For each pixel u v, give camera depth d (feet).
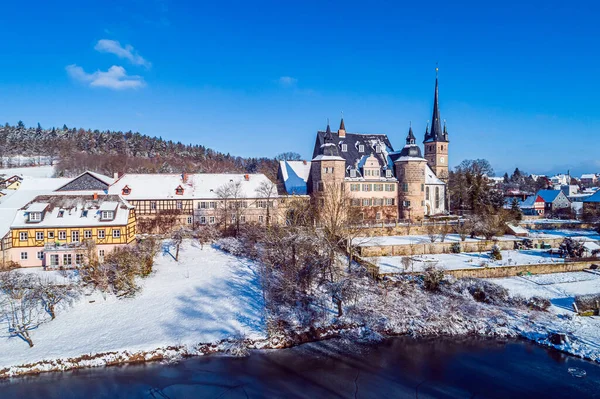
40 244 176.55
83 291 145.48
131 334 120.37
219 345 117.29
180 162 625.41
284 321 130.72
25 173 503.20
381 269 166.61
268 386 98.63
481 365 108.78
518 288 157.07
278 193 269.23
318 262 150.82
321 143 280.31
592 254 191.52
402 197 271.90
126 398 93.45
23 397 93.71
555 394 94.58
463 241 205.77
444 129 329.11
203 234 216.74
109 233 181.57
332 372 105.60
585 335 121.08
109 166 530.27
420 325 132.16
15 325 120.26
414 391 96.63
